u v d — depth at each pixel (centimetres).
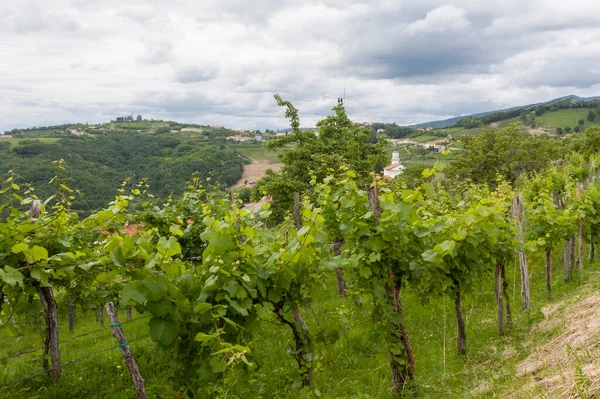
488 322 802
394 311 552
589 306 630
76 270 474
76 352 838
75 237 594
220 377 395
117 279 416
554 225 889
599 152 4044
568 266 1034
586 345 442
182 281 383
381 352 582
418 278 582
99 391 609
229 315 403
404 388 545
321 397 539
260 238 452
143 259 360
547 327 636
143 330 986
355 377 604
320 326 487
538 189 1706
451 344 718
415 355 686
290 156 1791
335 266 444
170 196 949
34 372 625
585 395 319
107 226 521
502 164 3247
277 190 1512
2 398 558
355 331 730
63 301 1112
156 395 577
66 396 590
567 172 2022
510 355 582
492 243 633
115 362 693
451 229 607
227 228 390
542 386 384
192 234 903
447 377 561
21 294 512
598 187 1677
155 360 709
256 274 404
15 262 467
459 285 656
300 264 440
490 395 445
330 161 1645
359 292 537
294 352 471
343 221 562
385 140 1853
